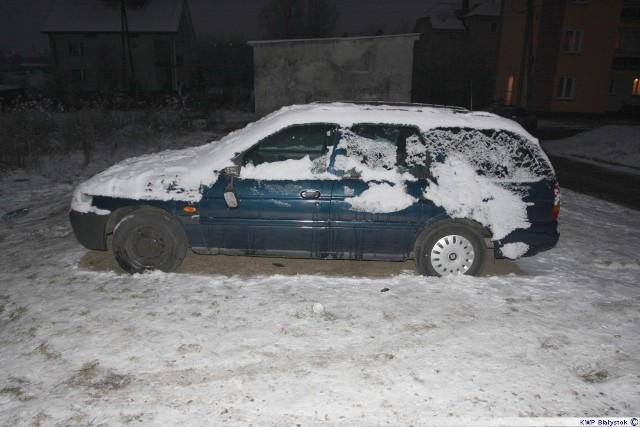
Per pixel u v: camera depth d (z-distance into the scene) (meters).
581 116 35.59
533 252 5.07
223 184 4.95
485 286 4.96
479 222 4.94
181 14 50.50
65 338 3.94
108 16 49.84
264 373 3.54
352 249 5.03
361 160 4.95
